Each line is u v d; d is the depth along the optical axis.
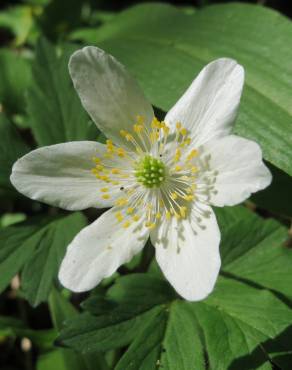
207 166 0.12
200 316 0.13
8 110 0.17
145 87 0.14
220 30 0.15
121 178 0.12
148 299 0.13
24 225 0.14
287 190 0.14
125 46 0.15
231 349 0.12
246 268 0.13
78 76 0.12
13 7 0.21
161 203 0.12
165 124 0.12
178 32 0.15
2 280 0.13
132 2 0.23
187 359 0.12
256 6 0.15
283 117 0.13
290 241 0.15
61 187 0.12
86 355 0.13
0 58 0.17
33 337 0.14
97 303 0.13
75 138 0.14
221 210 0.14
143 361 0.12
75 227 0.14
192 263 0.12
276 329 0.12
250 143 0.11
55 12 0.19
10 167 0.14
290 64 0.14
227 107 0.12
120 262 0.12
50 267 0.13
